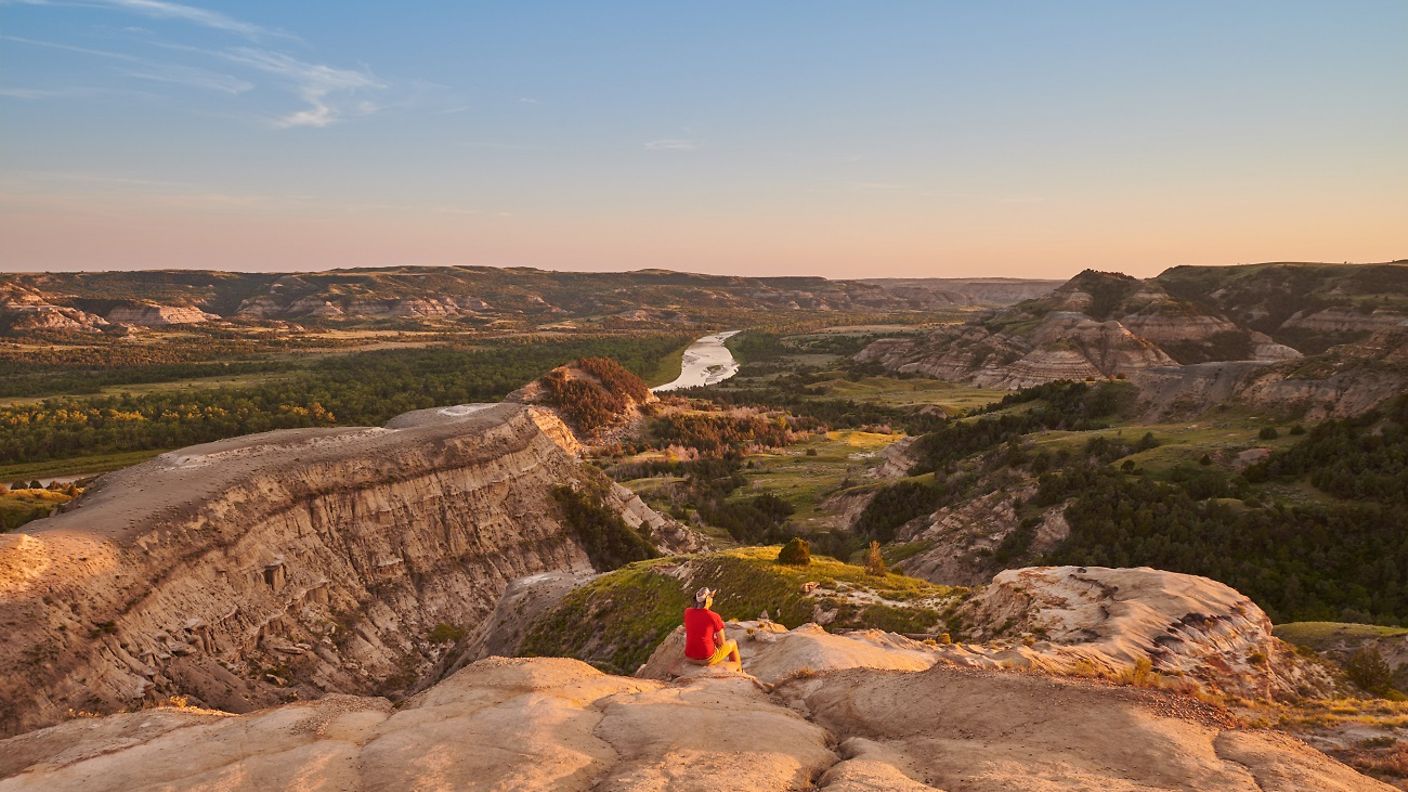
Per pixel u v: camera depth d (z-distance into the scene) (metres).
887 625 33.44
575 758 11.57
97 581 38.03
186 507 46.56
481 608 62.34
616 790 10.23
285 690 44.41
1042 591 29.52
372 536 59.12
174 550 43.59
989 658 22.14
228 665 42.88
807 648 21.62
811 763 11.98
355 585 55.81
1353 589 50.00
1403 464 58.09
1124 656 22.72
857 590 38.69
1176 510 61.62
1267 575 52.91
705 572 47.47
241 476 52.75
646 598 48.38
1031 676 14.89
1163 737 11.56
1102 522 63.62
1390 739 15.11
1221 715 12.94
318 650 49.19
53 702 32.19
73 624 35.28
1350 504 57.03
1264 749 11.32
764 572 43.34
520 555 69.31
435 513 65.19
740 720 13.30
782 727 13.16
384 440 67.62
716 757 11.55
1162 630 24.56
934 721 13.39
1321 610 48.88
